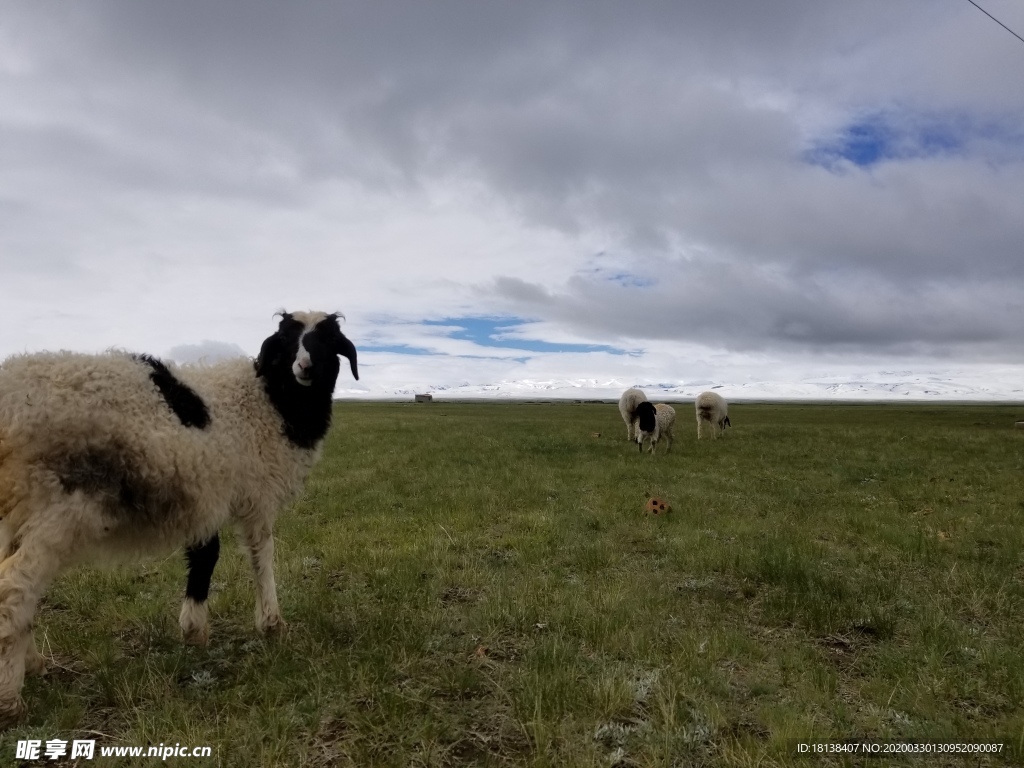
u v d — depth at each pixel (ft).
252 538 16.01
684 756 10.64
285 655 14.42
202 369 16.46
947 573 21.34
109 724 11.82
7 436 11.69
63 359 13.21
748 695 12.92
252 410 15.81
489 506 32.53
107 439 12.53
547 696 12.25
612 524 29.32
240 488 15.31
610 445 68.59
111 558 13.29
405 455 55.72
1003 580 20.18
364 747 10.66
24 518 11.73
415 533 27.12
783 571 21.07
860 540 26.45
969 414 217.77
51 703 12.26
